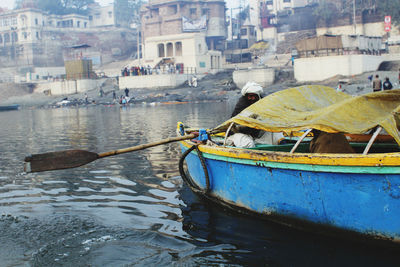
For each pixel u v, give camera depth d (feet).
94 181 26.58
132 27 328.90
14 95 210.38
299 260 14.64
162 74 164.86
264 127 19.15
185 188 24.38
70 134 55.06
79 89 182.80
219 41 243.60
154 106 122.52
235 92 139.74
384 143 22.44
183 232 17.48
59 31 288.10
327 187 15.42
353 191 14.83
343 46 127.85
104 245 16.24
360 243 15.34
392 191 14.03
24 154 38.96
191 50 186.29
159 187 24.79
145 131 54.44
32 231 17.80
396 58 137.59
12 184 26.43
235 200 19.49
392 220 14.29
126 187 24.95
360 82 116.88
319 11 205.67
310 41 133.59
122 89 173.78
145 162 32.09
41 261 14.93
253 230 17.42
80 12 329.31
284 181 16.75
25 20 284.00
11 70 276.62
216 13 238.07
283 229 17.37
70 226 18.30
